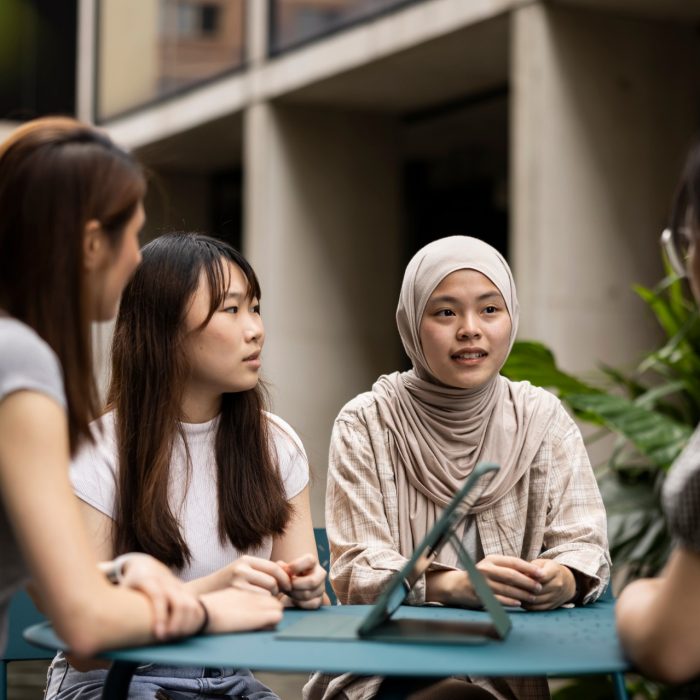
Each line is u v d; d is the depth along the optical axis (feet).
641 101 25.86
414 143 37.99
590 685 16.55
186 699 9.16
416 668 6.40
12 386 6.77
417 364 10.45
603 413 15.58
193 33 37.45
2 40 42.22
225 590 7.79
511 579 8.73
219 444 9.78
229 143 39.37
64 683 9.50
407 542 10.14
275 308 34.83
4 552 7.02
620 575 21.11
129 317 9.75
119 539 9.46
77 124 7.41
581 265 25.20
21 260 7.14
